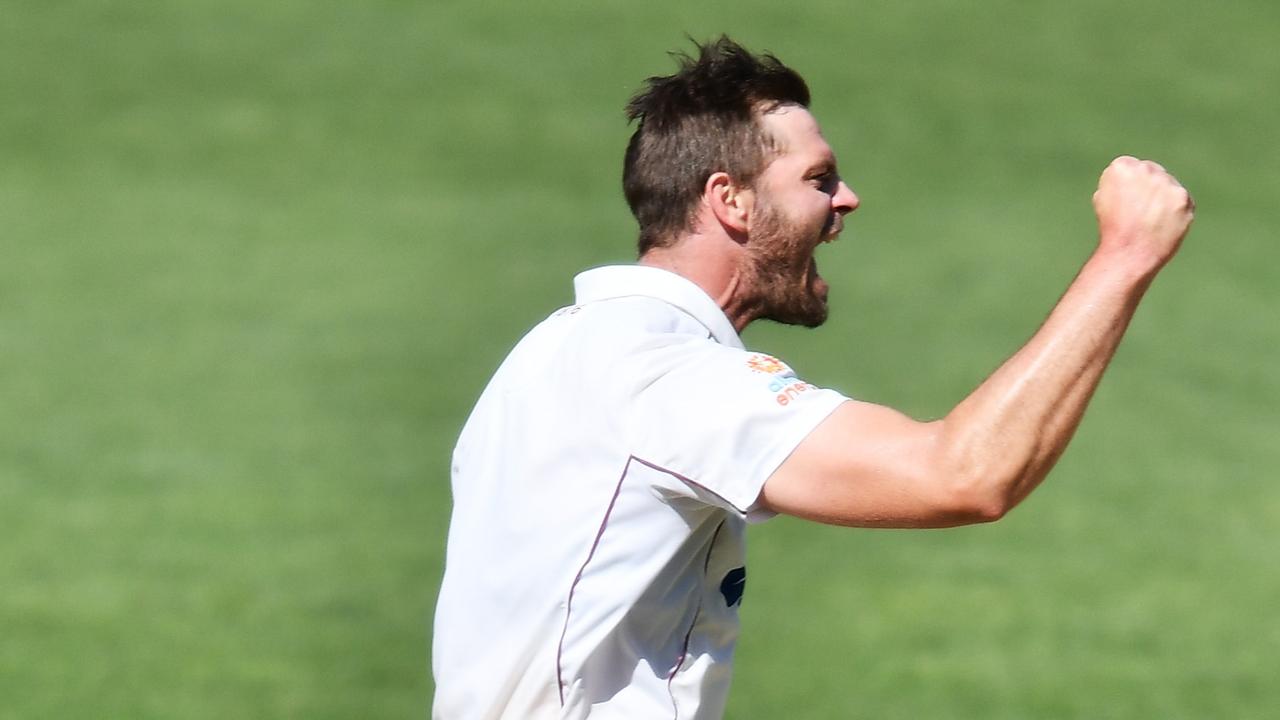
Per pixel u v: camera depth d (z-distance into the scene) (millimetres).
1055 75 77438
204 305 51844
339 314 51156
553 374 9836
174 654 29312
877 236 59375
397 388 44938
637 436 9344
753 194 10086
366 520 36219
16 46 77438
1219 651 30547
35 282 53656
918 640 30734
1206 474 40438
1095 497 38875
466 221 60500
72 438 41219
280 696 27516
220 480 38594
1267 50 81312
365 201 62500
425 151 67875
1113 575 34250
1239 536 36625
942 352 48875
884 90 74625
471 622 9914
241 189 63594
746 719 27062
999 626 31469
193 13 82125
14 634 30000
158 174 64875
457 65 76938
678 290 9953
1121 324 8547
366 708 27125
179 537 35250
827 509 8820
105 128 69312
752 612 32000
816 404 8984
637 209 10375
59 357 47156
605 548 9516
